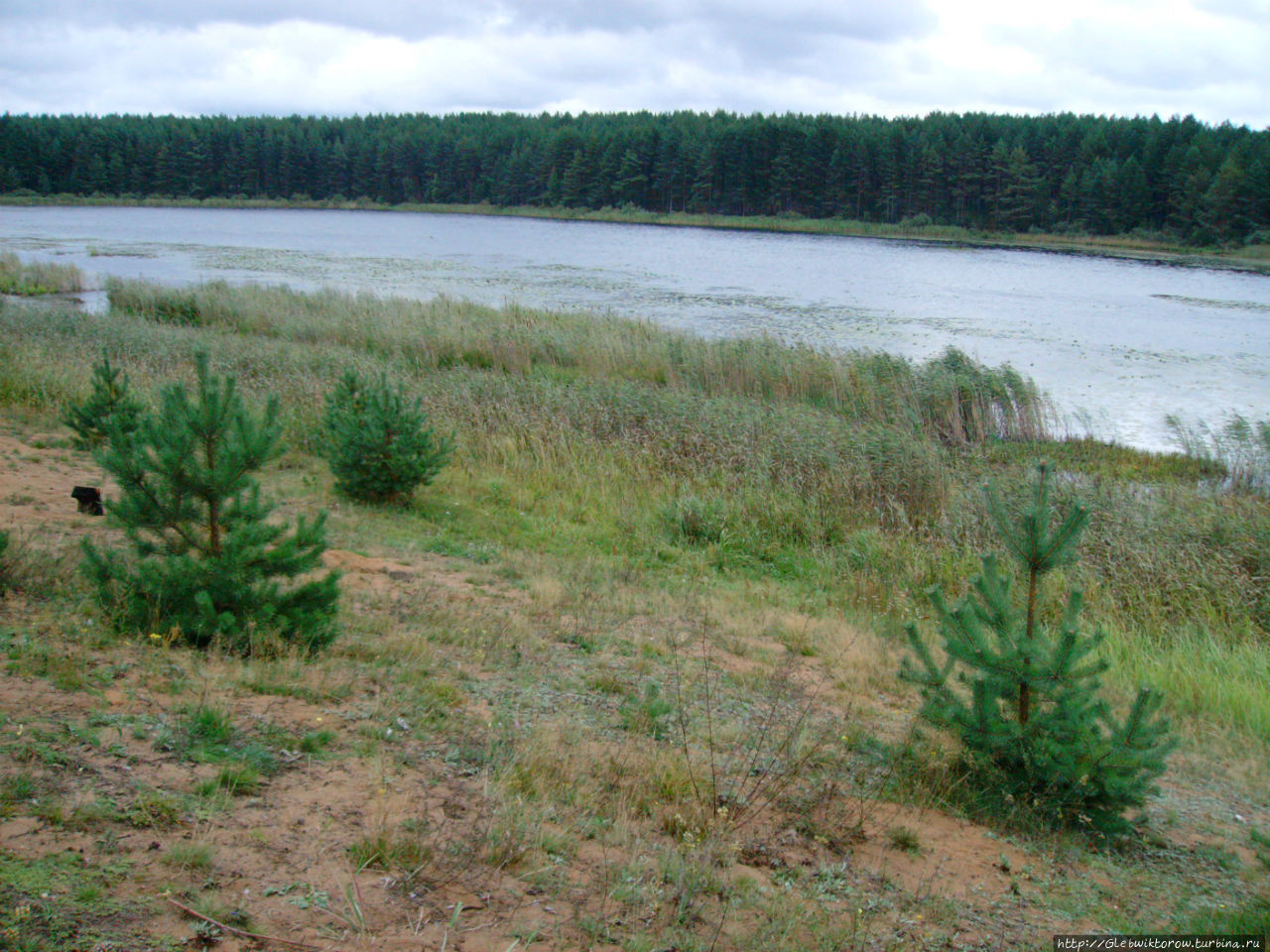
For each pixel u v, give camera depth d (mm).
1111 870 5242
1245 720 8266
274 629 6246
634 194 112438
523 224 97750
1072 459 18312
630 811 4855
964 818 5664
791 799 5430
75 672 5086
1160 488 15102
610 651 7828
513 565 10391
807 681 7887
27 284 36344
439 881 3770
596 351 23172
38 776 3934
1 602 6188
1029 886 4879
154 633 5926
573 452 15664
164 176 123188
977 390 20328
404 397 16062
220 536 6461
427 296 38219
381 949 3232
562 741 5660
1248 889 5184
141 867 3441
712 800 5121
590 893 3934
